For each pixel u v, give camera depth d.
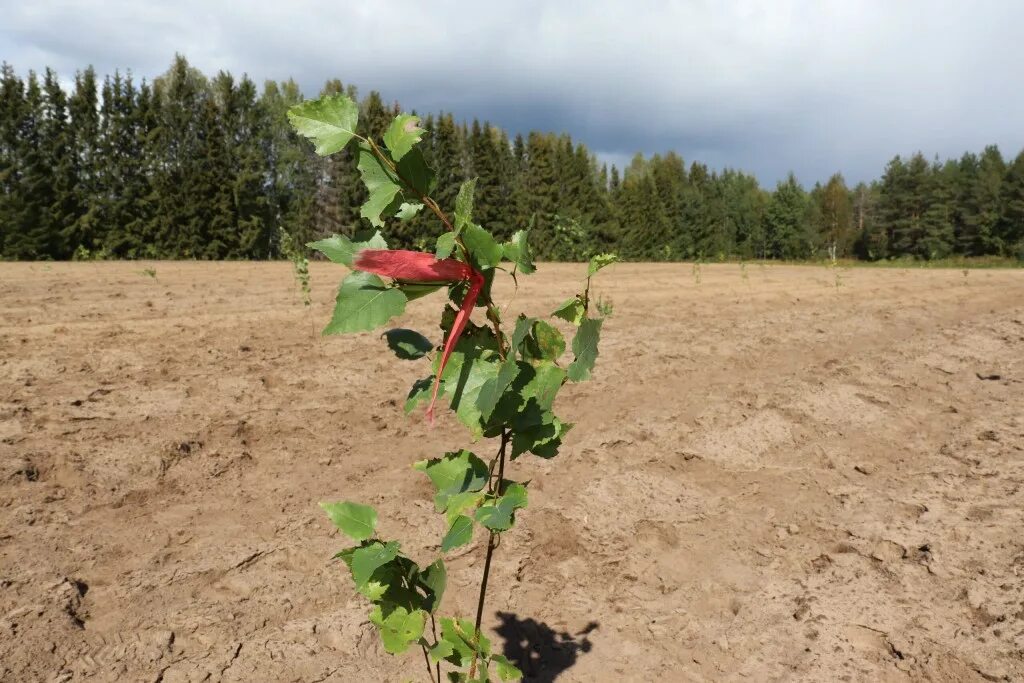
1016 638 2.76
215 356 7.25
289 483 4.14
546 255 37.78
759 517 3.90
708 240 67.81
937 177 68.88
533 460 4.64
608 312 8.66
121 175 38.41
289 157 46.41
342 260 1.19
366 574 1.40
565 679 2.53
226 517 3.66
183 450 4.55
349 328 1.20
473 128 47.53
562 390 6.41
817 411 5.92
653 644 2.76
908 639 2.78
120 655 2.54
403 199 1.30
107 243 37.72
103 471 4.13
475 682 1.57
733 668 2.62
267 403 5.73
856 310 12.38
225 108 42.78
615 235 53.72
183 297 12.04
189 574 3.09
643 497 4.11
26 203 35.44
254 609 2.86
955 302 13.99
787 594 3.13
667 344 8.62
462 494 1.42
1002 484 4.28
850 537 3.66
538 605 3.01
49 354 6.99
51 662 2.48
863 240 78.06
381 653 2.62
